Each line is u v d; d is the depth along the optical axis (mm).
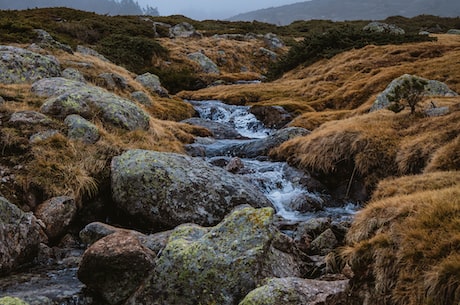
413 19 91875
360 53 43625
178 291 8367
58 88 19516
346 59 43250
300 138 20312
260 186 17281
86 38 49375
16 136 14234
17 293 8547
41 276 9625
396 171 15875
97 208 13609
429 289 6270
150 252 9227
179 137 23609
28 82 21766
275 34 78062
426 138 15609
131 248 8711
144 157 14219
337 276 8906
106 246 8758
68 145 14914
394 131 17578
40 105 17906
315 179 17828
